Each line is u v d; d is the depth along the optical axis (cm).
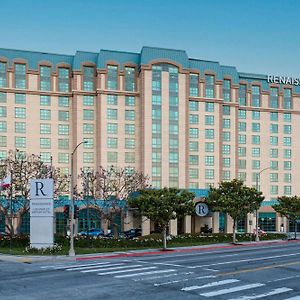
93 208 7675
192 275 2381
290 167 9988
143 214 4534
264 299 1755
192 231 8300
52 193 3972
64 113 8631
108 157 8438
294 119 10138
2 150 8212
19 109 8394
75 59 8669
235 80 9562
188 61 8912
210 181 8944
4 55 8438
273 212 9269
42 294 1820
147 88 8556
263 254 3675
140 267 2770
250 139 9738
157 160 8469
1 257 3553
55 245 4059
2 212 6009
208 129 9038
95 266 2862
